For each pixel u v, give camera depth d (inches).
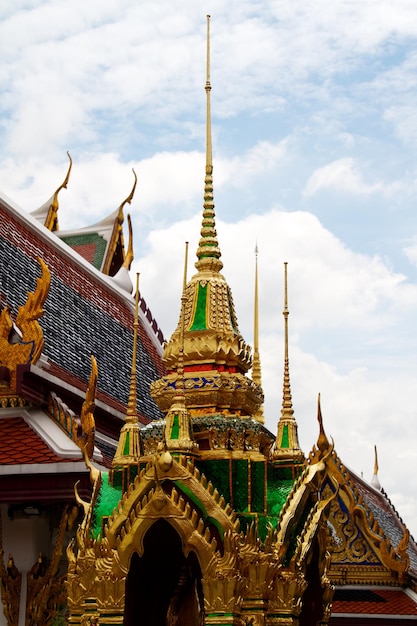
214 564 346.9
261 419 442.3
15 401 631.8
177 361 415.2
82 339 818.8
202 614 392.5
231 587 345.1
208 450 385.7
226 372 409.7
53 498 577.6
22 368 618.8
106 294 947.3
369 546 877.8
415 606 853.2
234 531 352.2
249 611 352.5
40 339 625.6
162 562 388.8
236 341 416.8
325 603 407.5
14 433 618.5
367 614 845.8
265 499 380.5
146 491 359.9
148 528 354.0
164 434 375.9
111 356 868.0
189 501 357.4
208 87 448.5
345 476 880.9
